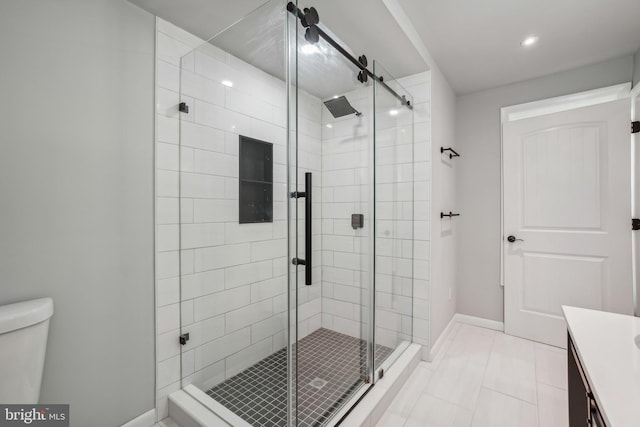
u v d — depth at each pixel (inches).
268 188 52.6
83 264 48.6
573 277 91.1
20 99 42.0
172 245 61.4
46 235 44.5
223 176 58.2
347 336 60.7
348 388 60.7
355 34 66.5
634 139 82.4
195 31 64.1
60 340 46.0
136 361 55.7
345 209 59.9
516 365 82.7
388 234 75.3
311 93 51.9
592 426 33.1
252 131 53.6
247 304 55.0
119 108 52.9
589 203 88.4
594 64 90.7
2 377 36.9
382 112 71.6
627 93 85.8
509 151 102.9
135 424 55.5
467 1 63.2
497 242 108.3
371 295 66.7
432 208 85.9
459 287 116.6
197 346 61.1
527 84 102.1
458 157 116.6
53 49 45.0
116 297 52.7
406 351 82.6
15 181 41.7
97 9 50.0
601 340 37.8
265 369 53.3
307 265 52.3
